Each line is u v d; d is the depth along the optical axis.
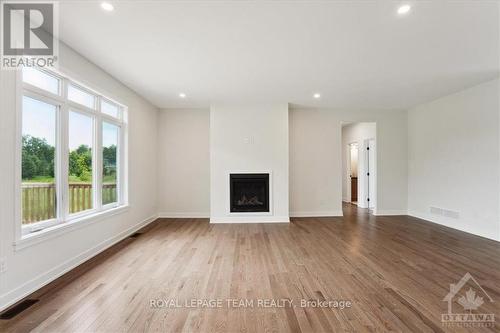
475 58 3.35
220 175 5.61
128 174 4.55
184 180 6.14
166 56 3.25
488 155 4.29
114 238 4.01
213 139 5.62
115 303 2.23
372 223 5.43
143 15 2.38
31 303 2.22
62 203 2.97
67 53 2.95
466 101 4.69
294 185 6.21
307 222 5.55
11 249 2.21
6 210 2.17
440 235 4.47
